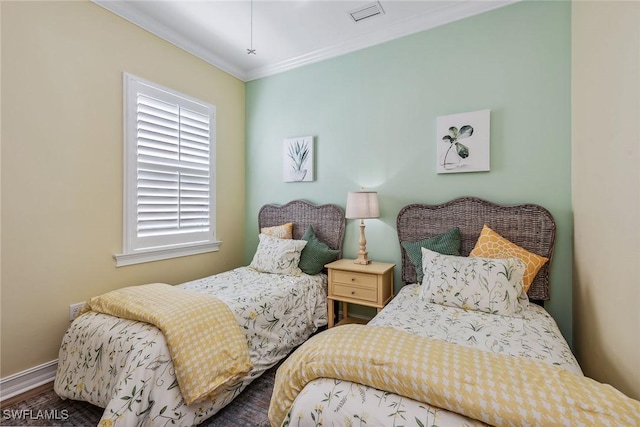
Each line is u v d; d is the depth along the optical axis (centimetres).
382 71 276
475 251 216
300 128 322
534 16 218
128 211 239
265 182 347
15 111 181
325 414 94
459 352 105
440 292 190
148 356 141
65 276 204
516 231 219
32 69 188
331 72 303
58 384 169
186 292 192
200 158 303
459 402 84
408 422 86
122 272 238
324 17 250
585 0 173
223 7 236
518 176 224
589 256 167
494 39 231
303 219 315
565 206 209
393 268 266
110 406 128
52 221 198
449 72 247
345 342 113
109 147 228
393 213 272
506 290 176
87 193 215
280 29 267
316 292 265
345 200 297
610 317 137
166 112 269
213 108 315
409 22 256
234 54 311
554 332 155
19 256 184
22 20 183
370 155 283
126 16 236
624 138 122
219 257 327
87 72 214
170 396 142
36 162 190
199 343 156
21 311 186
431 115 255
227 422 160
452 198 247
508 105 226
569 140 207
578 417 75
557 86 211
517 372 92
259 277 264
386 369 96
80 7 210
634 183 113
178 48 280
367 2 232
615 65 131
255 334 196
